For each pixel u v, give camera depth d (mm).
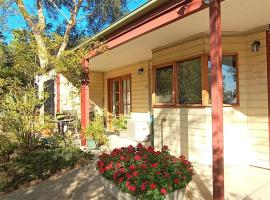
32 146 7805
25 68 8445
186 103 7426
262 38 6406
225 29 6641
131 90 11781
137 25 6410
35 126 7941
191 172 4672
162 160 4758
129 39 6875
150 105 10492
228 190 5227
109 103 13758
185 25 6203
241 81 6773
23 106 7703
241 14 5590
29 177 6219
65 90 10992
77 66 8578
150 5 5531
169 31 6633
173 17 5340
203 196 4992
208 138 6797
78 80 9117
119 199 4621
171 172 4441
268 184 5469
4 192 5758
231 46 6805
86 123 9211
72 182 5926
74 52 8578
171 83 7926
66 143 8281
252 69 6633
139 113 11211
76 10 12742
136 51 8984
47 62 8422
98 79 14062
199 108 6953
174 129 7773
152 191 4125
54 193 5484
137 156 4793
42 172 6438
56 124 10156
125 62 11273
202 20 5875
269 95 6312
